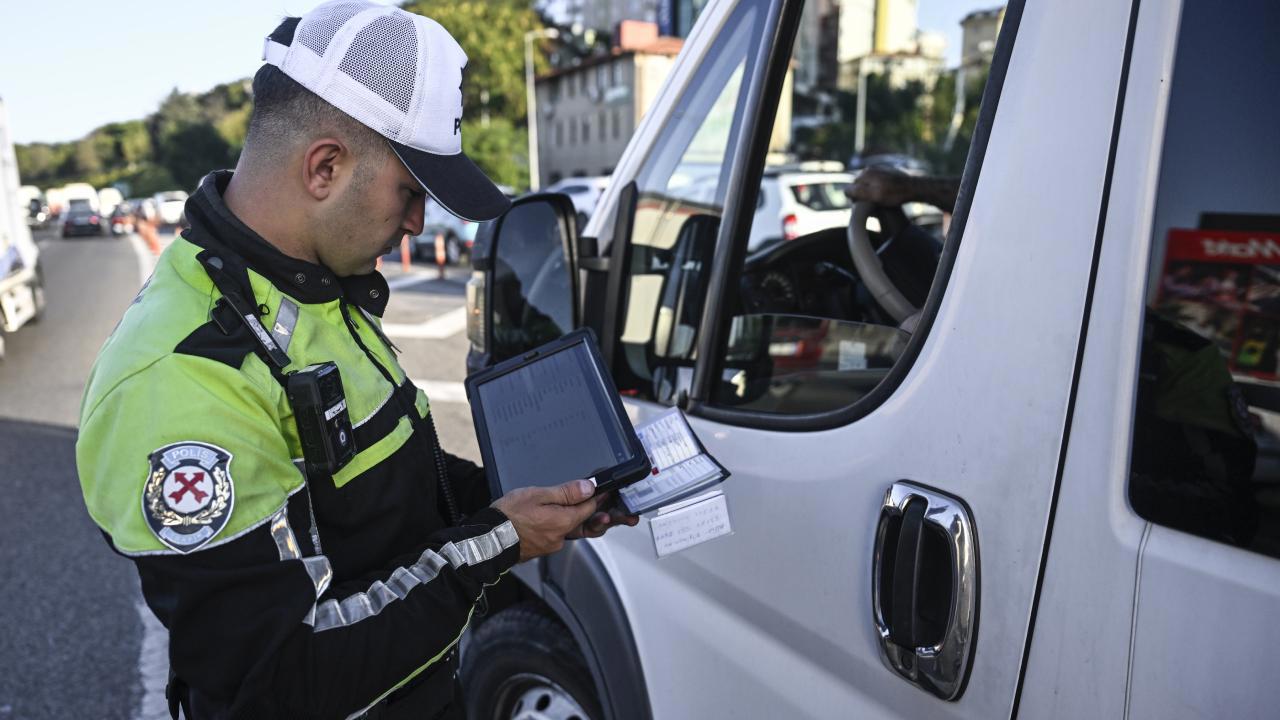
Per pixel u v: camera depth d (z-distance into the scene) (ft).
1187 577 2.73
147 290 3.48
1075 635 3.02
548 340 6.02
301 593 3.15
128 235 117.80
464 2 175.42
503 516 3.71
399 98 3.46
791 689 4.37
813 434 4.19
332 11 3.50
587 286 5.81
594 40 194.18
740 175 4.93
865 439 3.88
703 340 5.05
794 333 4.83
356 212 3.58
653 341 5.55
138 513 3.03
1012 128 3.33
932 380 3.57
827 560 4.05
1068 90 3.16
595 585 5.68
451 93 3.60
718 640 4.83
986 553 3.30
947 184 7.04
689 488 3.99
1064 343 3.10
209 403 3.14
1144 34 2.97
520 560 3.74
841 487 3.98
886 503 3.70
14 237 26.73
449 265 56.18
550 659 6.22
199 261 3.43
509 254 5.96
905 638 3.60
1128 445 2.92
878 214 6.91
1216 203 2.78
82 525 14.15
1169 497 2.82
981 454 3.34
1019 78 3.32
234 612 3.06
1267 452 2.63
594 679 5.76
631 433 4.08
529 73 110.73
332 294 3.71
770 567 4.41
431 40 3.56
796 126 116.26
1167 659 2.77
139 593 11.94
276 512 3.19
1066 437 3.07
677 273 5.40
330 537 3.67
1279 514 2.59
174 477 3.03
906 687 3.71
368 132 3.47
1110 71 3.05
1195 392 2.79
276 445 3.31
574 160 157.69
